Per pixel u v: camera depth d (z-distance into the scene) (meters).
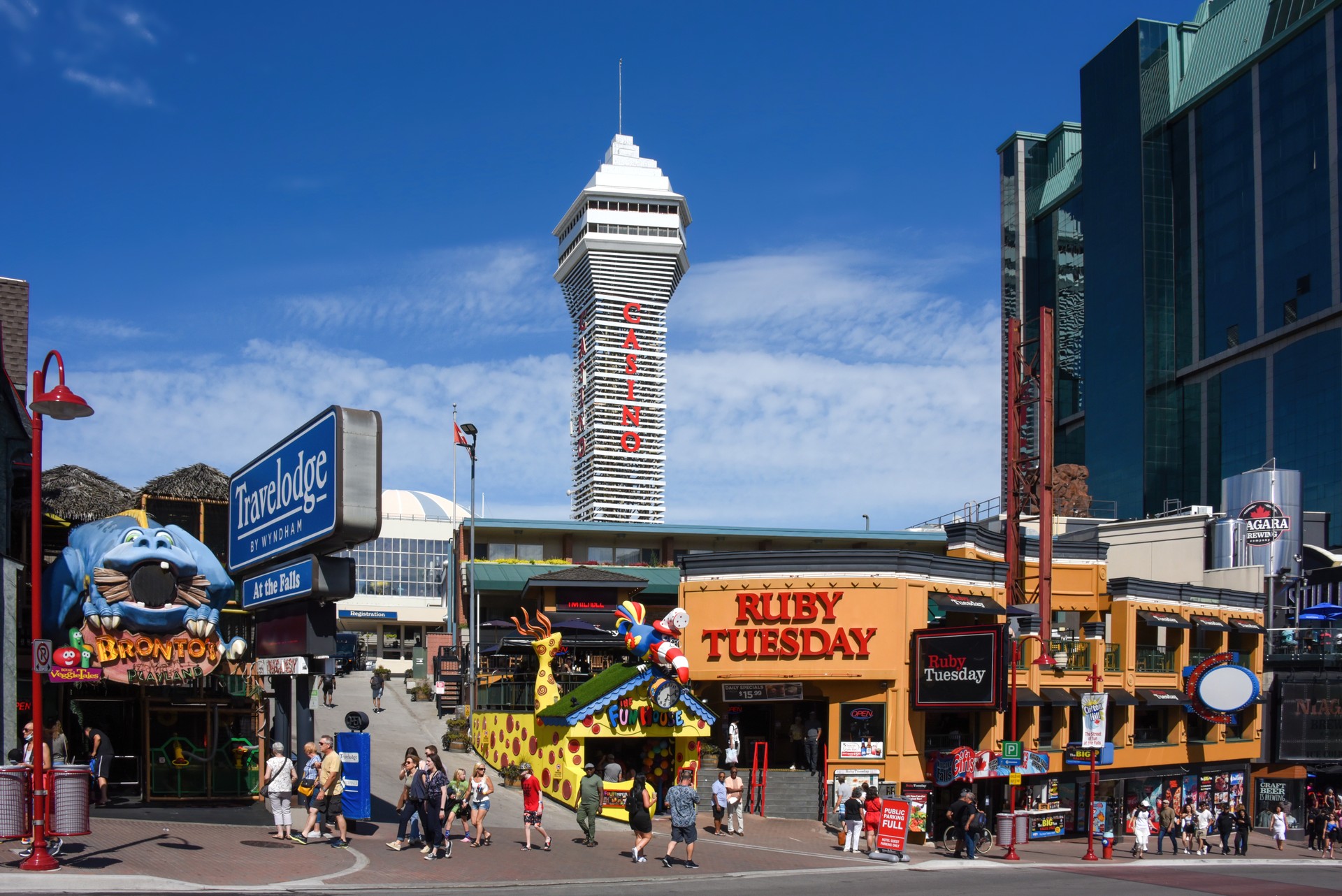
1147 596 49.44
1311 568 68.25
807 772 38.34
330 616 27.92
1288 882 31.59
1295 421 150.00
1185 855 40.66
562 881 23.59
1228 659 48.81
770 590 39.06
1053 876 29.31
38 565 20.25
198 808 29.22
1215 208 169.00
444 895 21.00
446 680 51.12
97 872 19.75
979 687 36.16
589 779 29.41
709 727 37.16
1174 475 171.62
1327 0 149.00
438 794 25.27
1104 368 184.88
